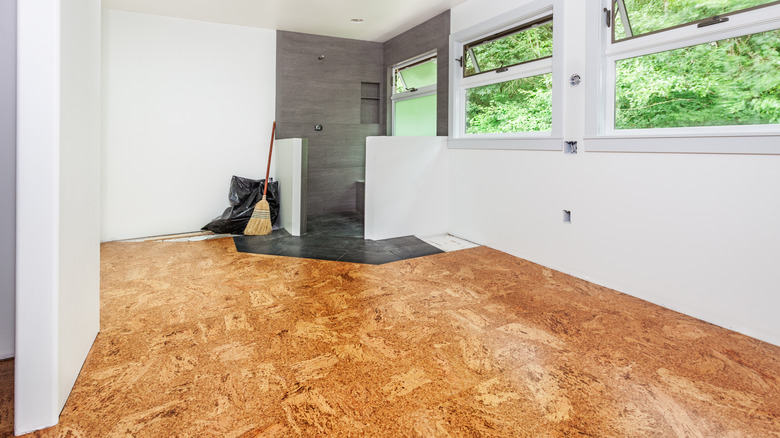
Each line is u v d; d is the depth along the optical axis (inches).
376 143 164.9
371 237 169.8
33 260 51.6
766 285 80.1
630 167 105.1
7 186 67.5
